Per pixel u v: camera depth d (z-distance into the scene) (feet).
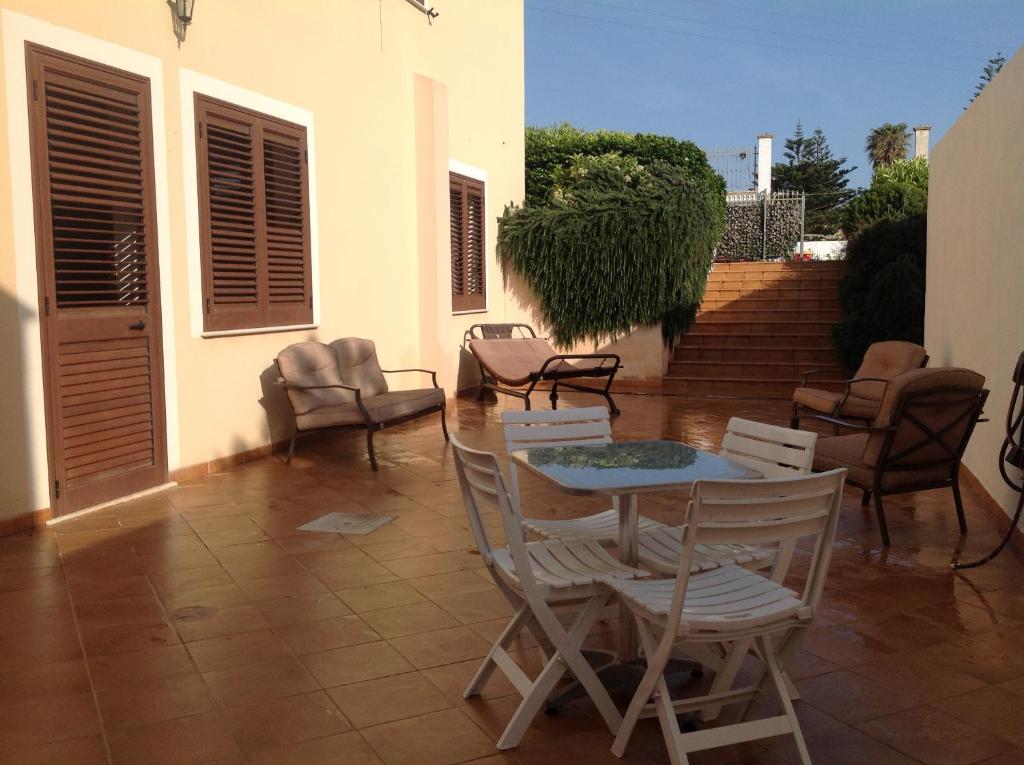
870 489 16.38
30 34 16.51
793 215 57.57
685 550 7.79
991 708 9.75
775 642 11.60
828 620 12.41
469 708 9.72
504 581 10.07
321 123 26.45
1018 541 15.43
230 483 20.97
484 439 27.07
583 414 13.48
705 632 8.14
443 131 32.60
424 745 8.91
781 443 10.94
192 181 21.27
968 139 23.00
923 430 15.92
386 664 10.85
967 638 11.76
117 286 18.97
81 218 17.65
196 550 15.58
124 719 9.41
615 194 38.88
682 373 40.24
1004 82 18.88
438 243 32.30
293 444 23.21
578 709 9.79
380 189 29.86
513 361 34.45
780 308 43.24
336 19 27.04
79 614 12.50
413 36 31.86
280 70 24.49
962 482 21.54
